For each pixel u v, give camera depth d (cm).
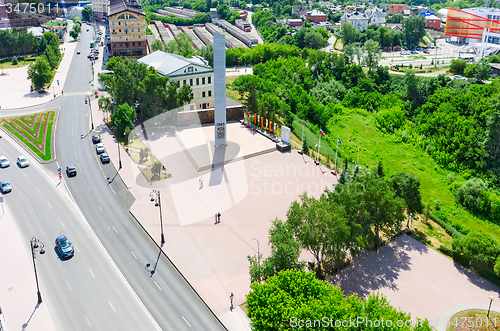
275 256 5325
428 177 10338
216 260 6369
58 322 5225
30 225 7244
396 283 6034
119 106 9388
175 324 5241
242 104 12300
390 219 6366
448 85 17325
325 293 4422
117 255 6512
